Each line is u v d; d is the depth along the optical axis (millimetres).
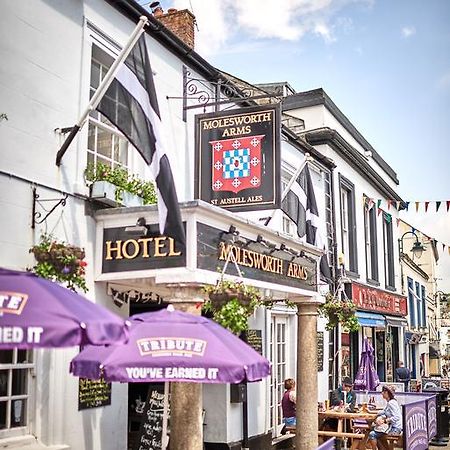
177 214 6660
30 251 6387
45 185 6898
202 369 5266
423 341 31375
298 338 10750
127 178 8188
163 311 5969
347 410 12625
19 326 3906
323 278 13703
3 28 6555
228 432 10531
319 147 16906
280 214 13328
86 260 7441
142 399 10188
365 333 19766
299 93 17906
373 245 21125
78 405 7113
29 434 6578
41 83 7031
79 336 4020
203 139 9508
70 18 7625
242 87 13586
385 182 22219
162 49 9633
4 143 6438
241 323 6801
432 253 38531
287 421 11617
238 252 8227
